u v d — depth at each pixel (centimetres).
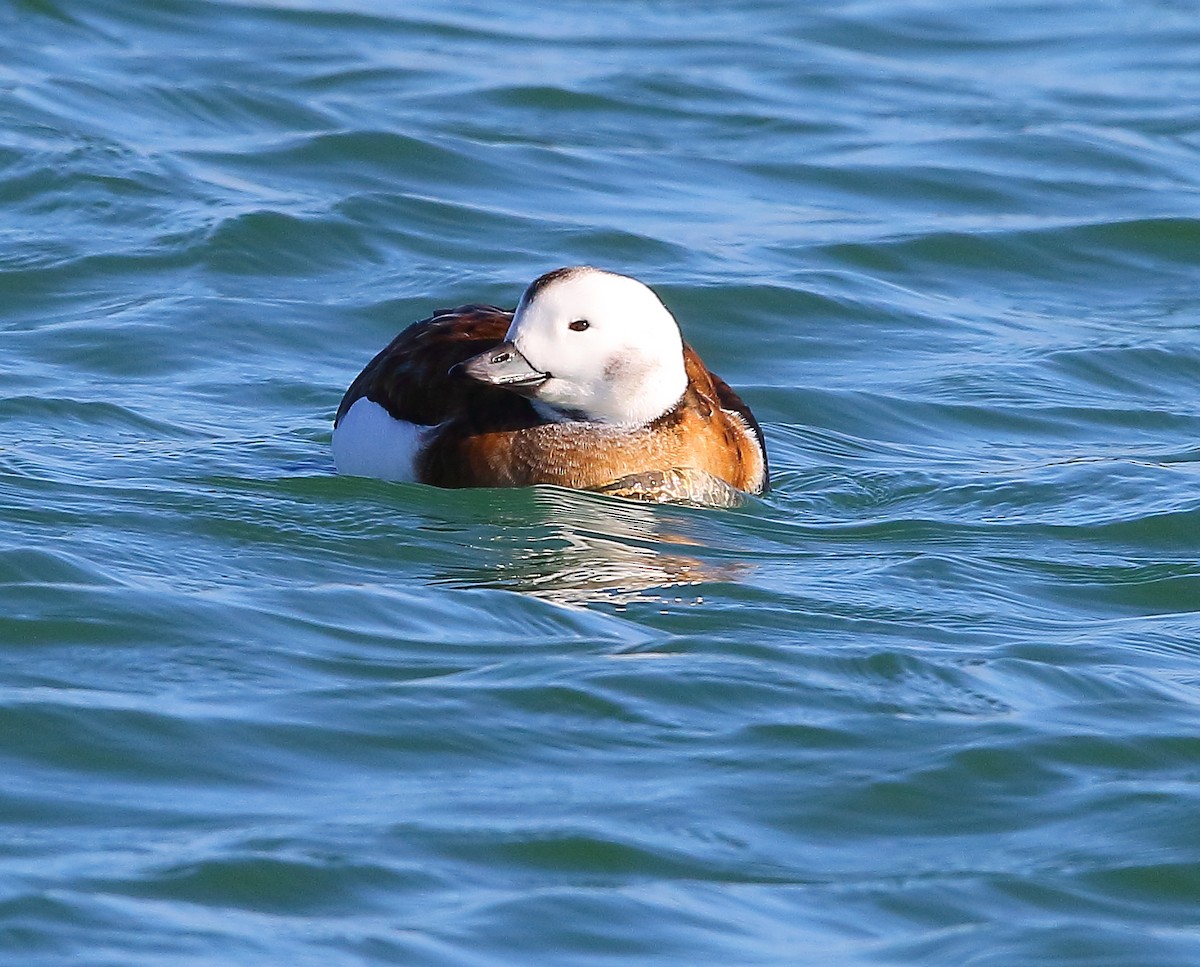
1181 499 1303
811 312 1719
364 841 804
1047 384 1580
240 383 1520
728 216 1953
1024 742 917
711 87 2323
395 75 2297
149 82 2188
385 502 1257
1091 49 2558
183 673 962
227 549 1155
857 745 911
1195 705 972
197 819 823
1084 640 1063
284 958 720
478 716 924
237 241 1775
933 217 1978
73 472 1279
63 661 968
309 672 970
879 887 796
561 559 1170
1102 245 1914
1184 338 1686
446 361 1307
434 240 1834
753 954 743
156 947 724
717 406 1327
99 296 1673
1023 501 1316
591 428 1286
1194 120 2284
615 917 761
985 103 2325
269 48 2366
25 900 747
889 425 1503
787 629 1059
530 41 2477
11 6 2388
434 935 742
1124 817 853
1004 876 807
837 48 2523
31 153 1947
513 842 810
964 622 1089
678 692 957
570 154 2081
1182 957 752
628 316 1269
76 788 845
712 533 1238
